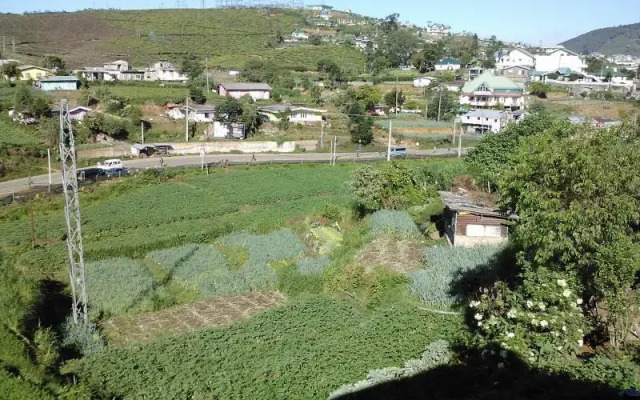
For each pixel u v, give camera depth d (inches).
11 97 2421.3
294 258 1111.6
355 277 936.9
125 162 2049.7
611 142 626.8
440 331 737.0
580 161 598.2
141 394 605.9
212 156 2247.8
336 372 641.0
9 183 1705.2
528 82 3823.8
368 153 2413.9
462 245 1078.4
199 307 890.7
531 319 587.8
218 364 676.7
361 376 633.0
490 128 2866.6
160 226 1301.7
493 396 523.5
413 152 2450.8
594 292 619.8
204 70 3631.9
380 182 1349.7
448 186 1616.6
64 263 1047.6
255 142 2391.7
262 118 2684.5
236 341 741.9
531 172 649.6
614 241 595.8
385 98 3312.0
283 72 3656.5
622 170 595.2
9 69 2810.0
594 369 545.6
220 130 2512.3
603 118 2704.2
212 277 995.3
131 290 915.4
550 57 4739.2
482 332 666.2
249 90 3048.7
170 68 3378.4
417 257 1030.4
